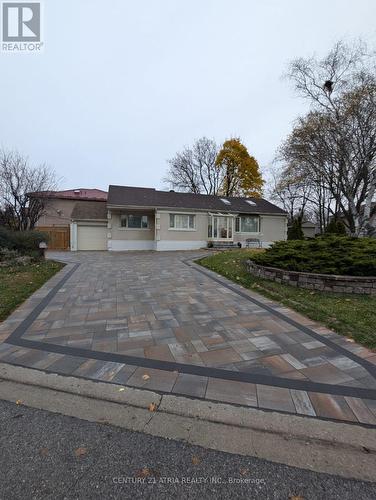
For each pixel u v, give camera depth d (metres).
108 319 4.39
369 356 3.18
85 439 2.01
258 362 3.06
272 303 5.22
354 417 2.23
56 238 19.12
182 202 19.11
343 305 4.85
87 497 1.57
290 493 1.61
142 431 2.10
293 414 2.26
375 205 15.88
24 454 1.87
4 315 4.55
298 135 16.06
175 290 6.23
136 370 2.91
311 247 7.18
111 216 17.95
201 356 3.20
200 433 2.08
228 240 19.17
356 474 1.74
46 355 3.24
